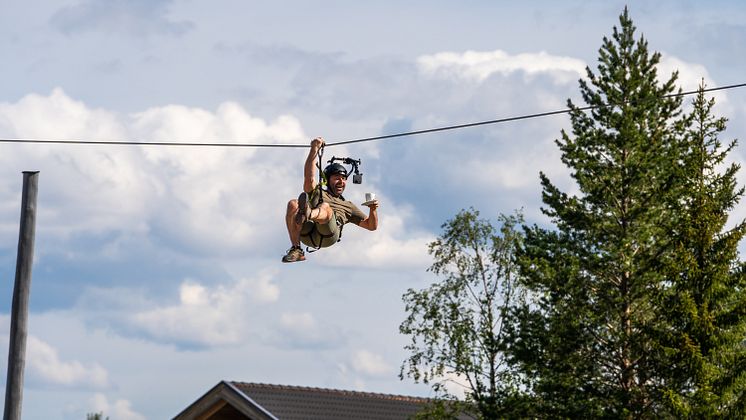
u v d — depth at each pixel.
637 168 52.66
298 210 18.89
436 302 59.59
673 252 50.31
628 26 55.12
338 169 19.62
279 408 47.81
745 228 47.38
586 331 52.12
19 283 29.30
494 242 61.00
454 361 58.28
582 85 55.47
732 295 46.84
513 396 53.06
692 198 50.38
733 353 46.03
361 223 19.78
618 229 52.91
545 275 51.91
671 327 50.00
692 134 54.22
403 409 56.09
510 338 53.41
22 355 29.00
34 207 29.70
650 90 54.03
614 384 51.84
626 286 52.34
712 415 45.31
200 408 45.03
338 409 51.31
